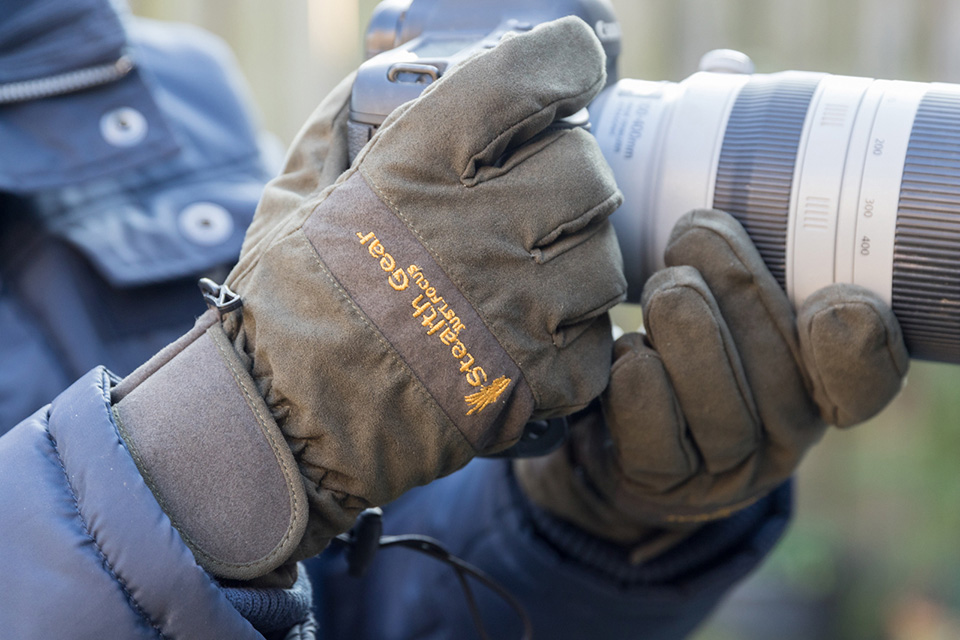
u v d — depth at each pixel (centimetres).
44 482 56
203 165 85
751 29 188
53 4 78
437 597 76
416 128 58
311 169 63
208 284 59
